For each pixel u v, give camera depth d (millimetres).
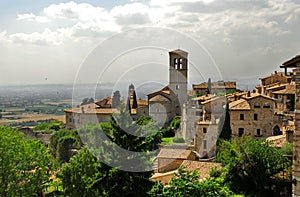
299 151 8992
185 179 16219
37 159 31016
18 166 29375
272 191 25719
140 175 17297
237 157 27281
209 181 16172
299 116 9008
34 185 30172
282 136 33906
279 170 26188
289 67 9383
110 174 17359
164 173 23578
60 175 28656
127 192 17141
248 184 26750
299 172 9000
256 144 27484
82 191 25188
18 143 30000
